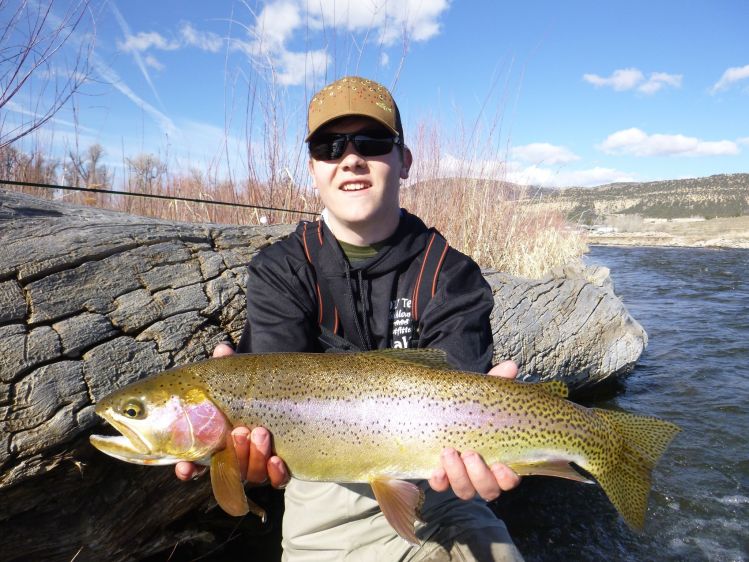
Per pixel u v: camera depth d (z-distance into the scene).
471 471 0.61
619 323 1.87
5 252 0.77
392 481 0.64
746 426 1.63
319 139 0.77
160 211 1.93
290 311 0.76
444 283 0.79
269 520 1.07
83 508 0.78
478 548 0.71
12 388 0.69
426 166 2.18
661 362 2.32
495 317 1.45
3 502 0.70
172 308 0.88
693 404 1.81
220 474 0.62
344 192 0.77
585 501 1.26
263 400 0.64
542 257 2.51
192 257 0.96
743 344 2.61
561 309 1.68
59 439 0.70
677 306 3.76
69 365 0.74
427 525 0.76
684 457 1.44
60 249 0.82
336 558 0.77
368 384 0.65
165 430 0.62
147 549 0.93
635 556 1.08
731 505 1.24
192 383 0.64
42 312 0.75
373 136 0.76
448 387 0.65
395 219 0.81
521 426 0.65
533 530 1.15
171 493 0.88
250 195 1.70
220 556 0.99
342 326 0.79
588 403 1.84
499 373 0.72
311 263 0.79
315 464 0.64
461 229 2.09
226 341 0.92
